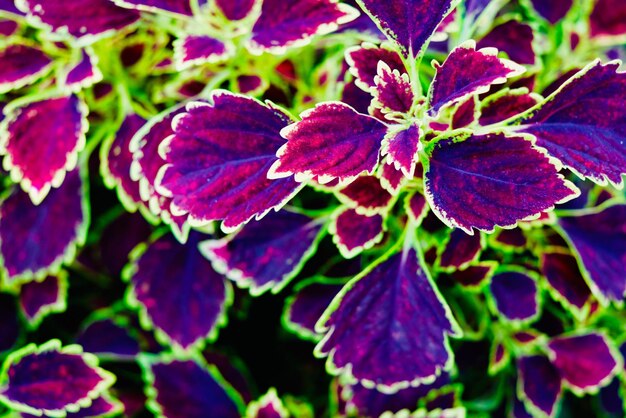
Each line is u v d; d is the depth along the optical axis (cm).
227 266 57
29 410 55
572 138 50
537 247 58
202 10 56
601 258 57
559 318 61
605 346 59
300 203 60
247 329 66
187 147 50
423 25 50
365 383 54
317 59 60
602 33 60
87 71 55
